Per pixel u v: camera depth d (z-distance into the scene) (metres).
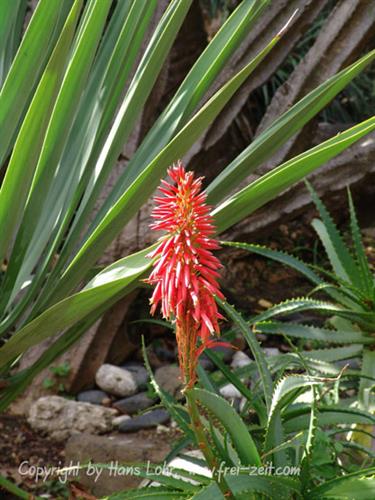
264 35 1.01
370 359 0.81
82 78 0.55
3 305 0.65
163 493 0.51
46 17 0.49
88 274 0.76
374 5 1.00
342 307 0.83
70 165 0.68
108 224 0.57
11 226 0.57
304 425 0.58
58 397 1.00
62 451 0.94
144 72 0.62
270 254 0.78
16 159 0.52
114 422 0.99
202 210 0.40
